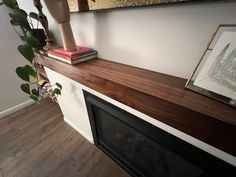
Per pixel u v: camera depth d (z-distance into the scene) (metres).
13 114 1.95
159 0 0.58
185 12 0.56
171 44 0.65
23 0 1.34
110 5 0.74
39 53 1.12
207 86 0.52
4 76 1.83
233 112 0.44
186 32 0.59
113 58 0.92
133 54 0.81
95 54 1.00
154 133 0.75
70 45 0.95
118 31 0.81
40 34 1.24
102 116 1.14
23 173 1.25
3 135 1.63
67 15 0.87
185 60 0.64
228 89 0.47
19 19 0.95
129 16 0.72
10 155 1.40
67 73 0.95
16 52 1.83
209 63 0.52
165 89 0.59
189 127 0.49
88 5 0.83
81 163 1.28
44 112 1.95
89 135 1.43
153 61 0.74
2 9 1.60
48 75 1.39
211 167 0.59
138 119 0.79
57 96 1.47
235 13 0.46
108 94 0.75
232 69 0.46
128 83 0.65
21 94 2.02
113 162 1.28
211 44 0.53
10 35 1.73
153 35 0.68
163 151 0.85
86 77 0.82
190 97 0.53
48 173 1.23
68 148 1.42
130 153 1.15
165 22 0.62
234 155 0.43
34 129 1.68
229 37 0.47
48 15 1.17
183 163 0.77
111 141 1.27
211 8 0.50
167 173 0.94
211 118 0.43
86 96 1.06
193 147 0.62
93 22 0.90
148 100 0.57
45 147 1.45
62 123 1.74
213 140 0.45
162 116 0.56
